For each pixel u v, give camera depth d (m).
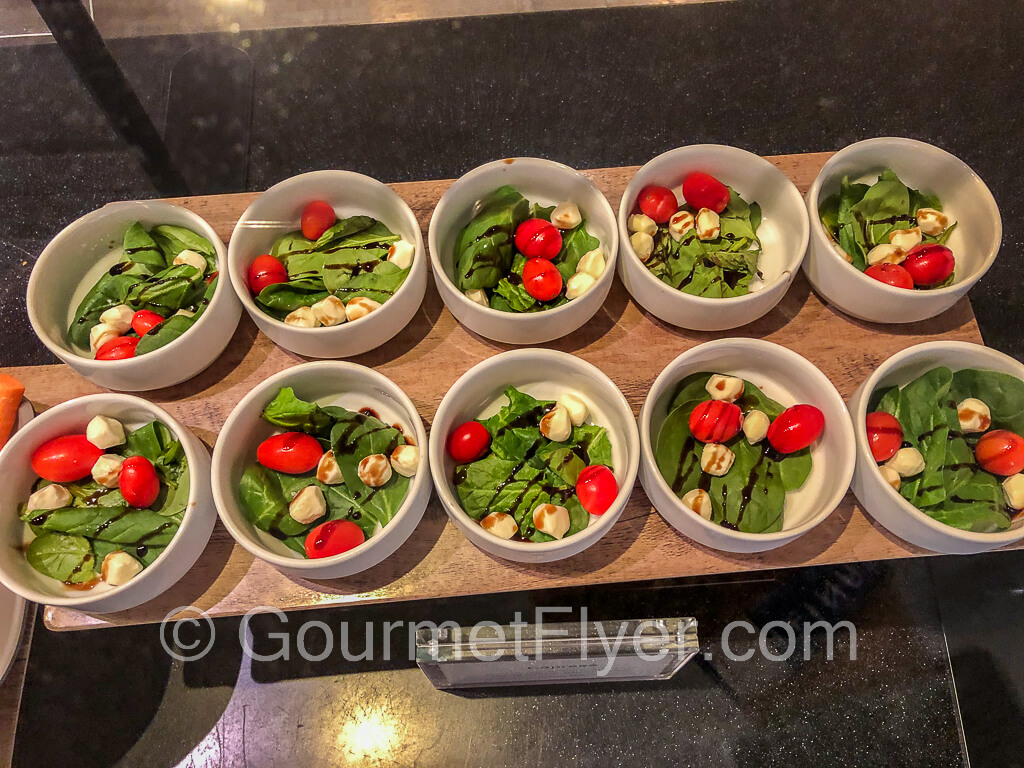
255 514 0.94
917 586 1.09
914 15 1.31
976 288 1.18
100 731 1.04
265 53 1.27
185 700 1.06
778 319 1.08
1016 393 0.95
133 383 0.99
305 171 1.23
